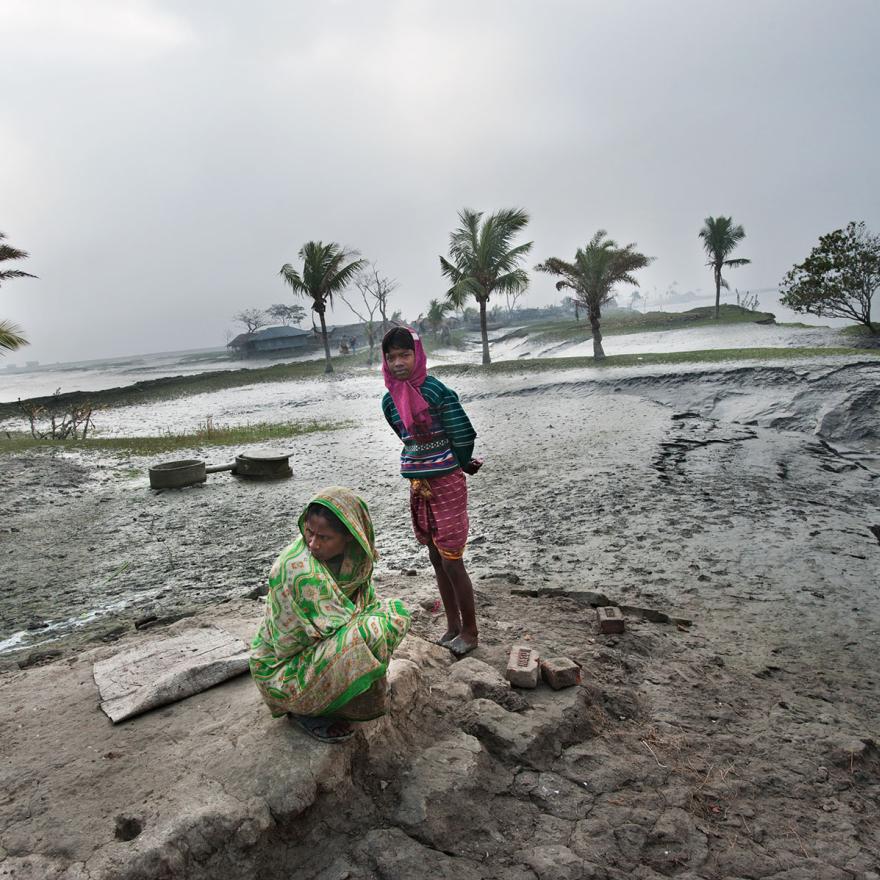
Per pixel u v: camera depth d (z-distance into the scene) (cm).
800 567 656
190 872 237
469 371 3334
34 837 247
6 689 371
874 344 3061
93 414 3319
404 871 250
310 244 4188
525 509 916
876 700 427
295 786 264
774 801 318
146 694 336
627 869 266
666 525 797
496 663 415
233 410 3006
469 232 3628
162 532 944
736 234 5138
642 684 418
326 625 279
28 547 894
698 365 2419
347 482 1216
